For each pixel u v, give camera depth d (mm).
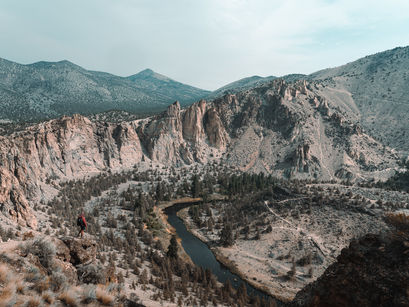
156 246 97438
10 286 12609
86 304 15188
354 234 92125
